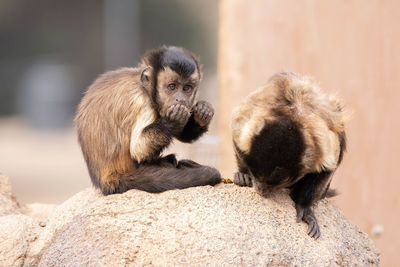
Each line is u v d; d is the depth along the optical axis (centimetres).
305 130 957
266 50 2112
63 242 989
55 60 7544
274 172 952
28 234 1105
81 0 7631
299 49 2045
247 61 2148
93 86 1177
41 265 993
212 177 1065
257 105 1009
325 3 1986
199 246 937
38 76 6731
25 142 5766
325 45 1988
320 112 996
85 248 957
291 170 952
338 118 1020
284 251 959
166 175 1076
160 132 1114
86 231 974
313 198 1018
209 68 7631
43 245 1084
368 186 1886
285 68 2066
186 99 1234
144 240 946
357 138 1905
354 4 1925
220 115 2186
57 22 7675
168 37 7706
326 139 970
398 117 1838
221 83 2222
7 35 7544
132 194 1020
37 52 7631
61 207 1134
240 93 2145
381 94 1869
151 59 1233
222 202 992
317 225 1009
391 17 1852
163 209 985
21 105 7262
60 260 966
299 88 1008
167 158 1198
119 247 941
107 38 7256
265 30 2114
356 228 1078
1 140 5856
